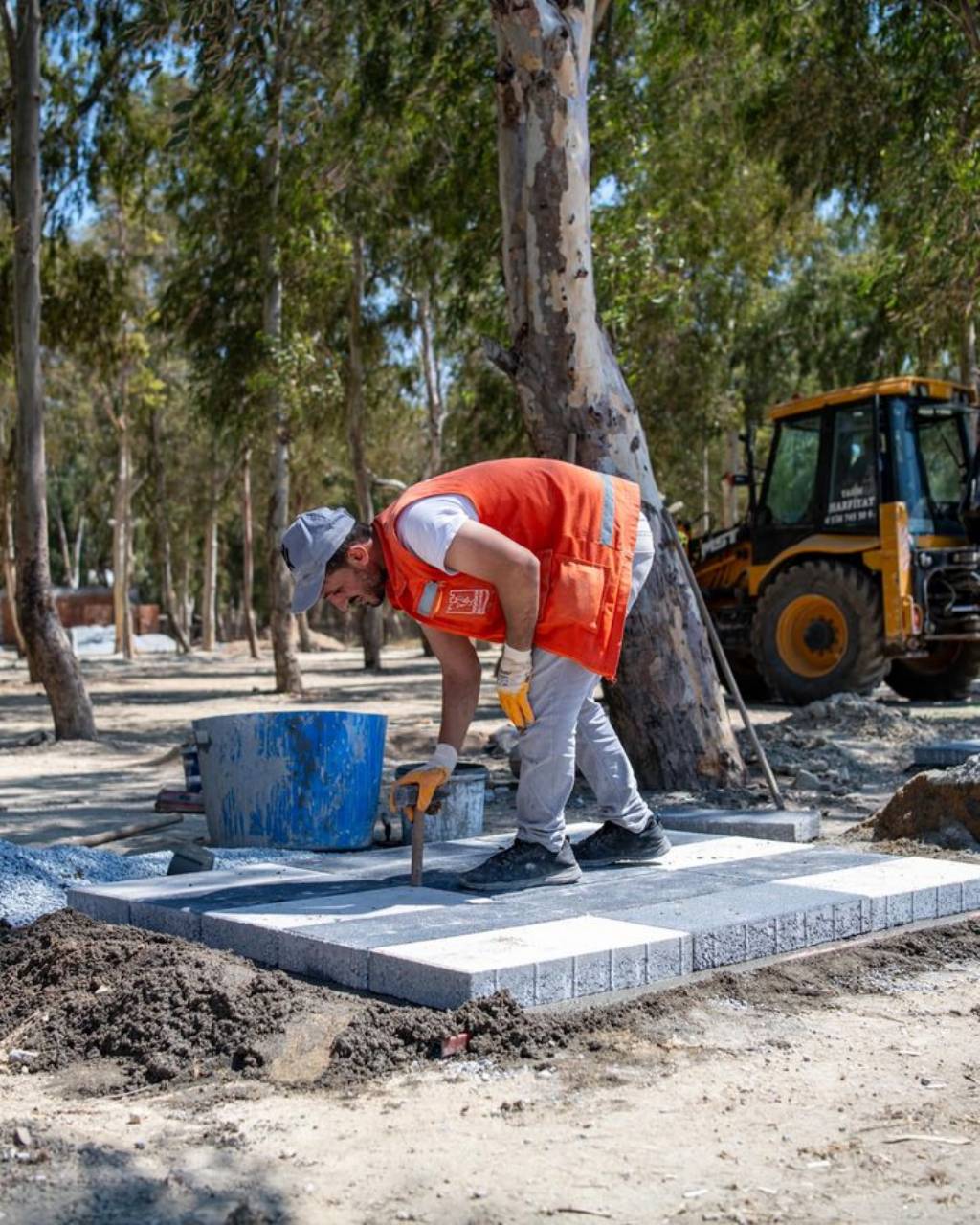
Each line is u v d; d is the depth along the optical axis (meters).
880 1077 3.44
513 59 8.02
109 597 54.91
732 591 17.31
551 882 4.93
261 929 4.32
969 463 16.14
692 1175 2.84
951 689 16.97
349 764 6.61
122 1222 2.62
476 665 4.92
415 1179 2.81
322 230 20.62
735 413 27.52
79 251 22.97
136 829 7.64
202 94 9.28
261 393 21.05
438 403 32.09
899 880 5.07
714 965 4.29
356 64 17.77
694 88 20.16
